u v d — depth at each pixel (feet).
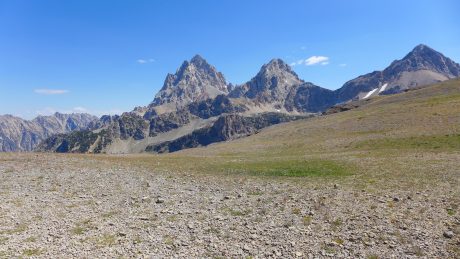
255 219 78.33
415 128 261.03
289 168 154.30
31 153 226.99
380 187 104.37
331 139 287.89
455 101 344.90
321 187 108.99
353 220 74.54
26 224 76.43
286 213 82.17
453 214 75.61
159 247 63.16
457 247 58.65
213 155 275.18
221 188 115.55
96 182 128.47
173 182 129.29
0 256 58.65
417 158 162.30
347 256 57.21
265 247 62.34
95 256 59.06
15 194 105.50
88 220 79.71
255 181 126.11
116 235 69.67
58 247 63.00
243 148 316.19
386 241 62.23
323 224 73.15
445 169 128.26
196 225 75.41
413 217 74.59
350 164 155.94
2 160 178.60
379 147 224.74
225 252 60.44
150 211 87.66
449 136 214.90
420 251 57.57
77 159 199.00
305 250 60.34
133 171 157.58
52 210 88.38
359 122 342.64
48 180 130.11
